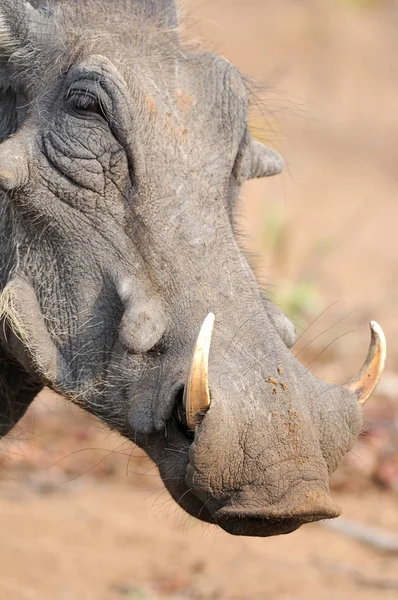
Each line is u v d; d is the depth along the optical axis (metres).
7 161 11.72
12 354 13.07
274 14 68.81
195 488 10.58
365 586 19.14
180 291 11.35
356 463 24.16
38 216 11.93
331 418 10.93
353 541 21.27
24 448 23.78
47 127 12.05
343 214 48.38
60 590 18.19
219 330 11.16
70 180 11.80
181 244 11.45
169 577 19.14
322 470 10.69
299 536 21.47
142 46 12.38
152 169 11.60
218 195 11.80
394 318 35.62
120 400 11.59
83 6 12.75
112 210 11.70
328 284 39.12
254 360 10.98
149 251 11.46
